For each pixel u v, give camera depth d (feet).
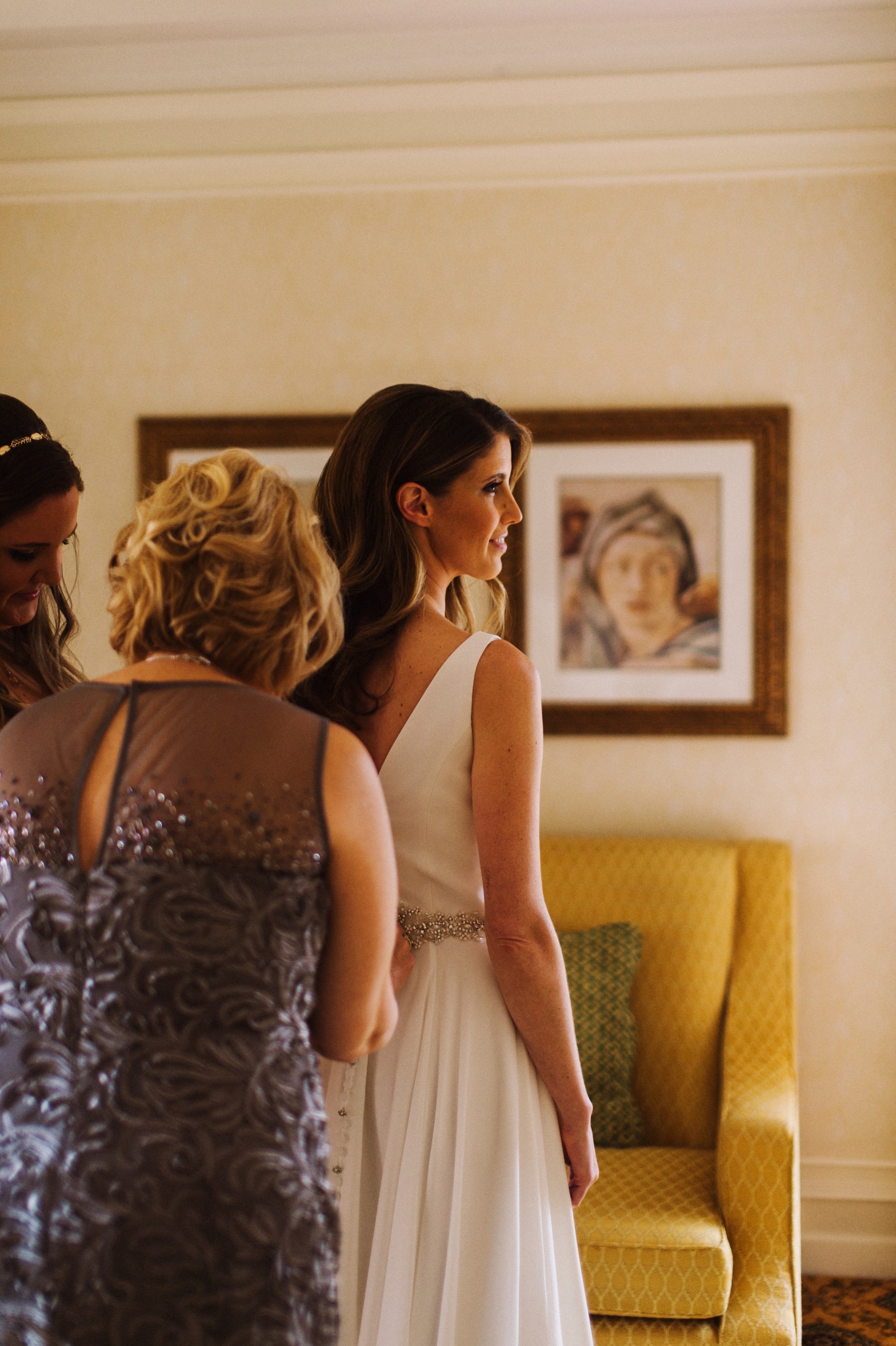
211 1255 3.39
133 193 11.39
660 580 10.96
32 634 6.17
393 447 5.53
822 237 10.82
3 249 11.53
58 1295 3.37
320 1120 3.74
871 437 10.79
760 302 10.89
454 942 5.40
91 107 11.37
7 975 3.75
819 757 10.89
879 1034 10.78
